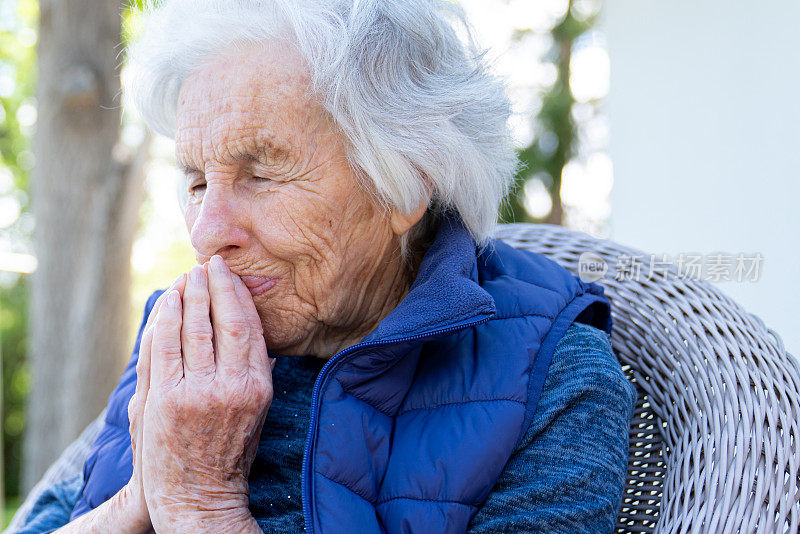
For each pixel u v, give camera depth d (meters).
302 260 1.07
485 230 1.24
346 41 1.01
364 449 1.02
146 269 11.97
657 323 1.32
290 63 1.02
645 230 3.10
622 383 1.09
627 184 3.21
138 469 1.04
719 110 2.67
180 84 1.14
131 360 1.40
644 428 1.32
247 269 1.07
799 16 2.27
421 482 1.00
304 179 1.04
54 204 4.07
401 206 1.10
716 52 2.68
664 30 2.93
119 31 4.05
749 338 1.19
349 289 1.13
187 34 1.05
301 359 1.22
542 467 1.02
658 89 2.99
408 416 1.10
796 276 2.31
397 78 1.07
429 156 1.08
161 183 10.17
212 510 0.99
